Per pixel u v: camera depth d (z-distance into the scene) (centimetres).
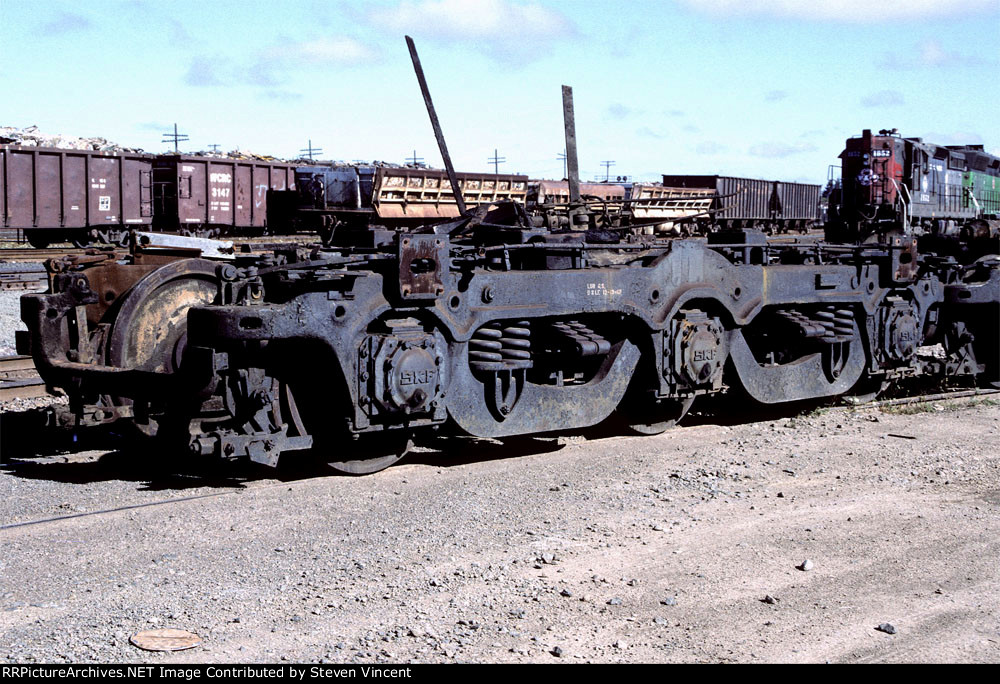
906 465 774
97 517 604
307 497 656
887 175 2614
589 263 837
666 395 856
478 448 822
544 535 586
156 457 767
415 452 801
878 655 430
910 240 1025
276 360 685
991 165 3462
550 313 776
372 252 747
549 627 454
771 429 912
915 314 1062
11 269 2123
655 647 435
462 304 731
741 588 507
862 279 1005
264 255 788
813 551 566
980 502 672
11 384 1012
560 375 821
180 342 791
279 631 443
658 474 736
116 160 3581
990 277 1112
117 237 3591
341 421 700
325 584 501
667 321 845
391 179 3309
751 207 4522
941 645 443
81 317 748
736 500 671
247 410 661
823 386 993
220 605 470
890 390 1122
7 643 423
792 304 969
